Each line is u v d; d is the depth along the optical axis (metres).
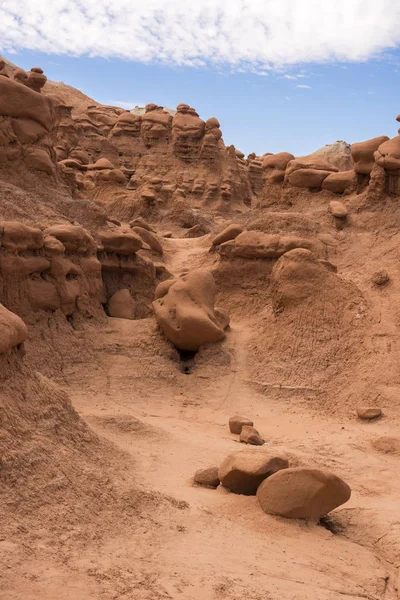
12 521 5.61
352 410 12.73
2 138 17.02
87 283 15.55
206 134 45.25
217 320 15.52
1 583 4.61
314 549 6.71
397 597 6.01
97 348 14.51
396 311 14.95
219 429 11.84
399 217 20.20
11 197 16.08
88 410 11.74
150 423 11.45
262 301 17.78
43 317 14.16
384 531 7.61
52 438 7.38
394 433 11.55
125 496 6.89
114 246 17.80
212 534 6.55
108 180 35.03
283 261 15.52
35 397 7.63
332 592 5.66
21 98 17.56
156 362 14.38
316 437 11.26
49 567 5.05
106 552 5.62
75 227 15.41
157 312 15.04
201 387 13.94
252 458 8.04
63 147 40.06
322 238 20.06
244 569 5.75
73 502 6.33
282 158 25.28
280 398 13.54
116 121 48.84
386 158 20.72
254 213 25.11
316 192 23.55
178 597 4.95
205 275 15.45
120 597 4.79
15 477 6.12
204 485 8.34
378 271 16.48
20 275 13.70
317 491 7.30
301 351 14.30
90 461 7.64
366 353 13.86
